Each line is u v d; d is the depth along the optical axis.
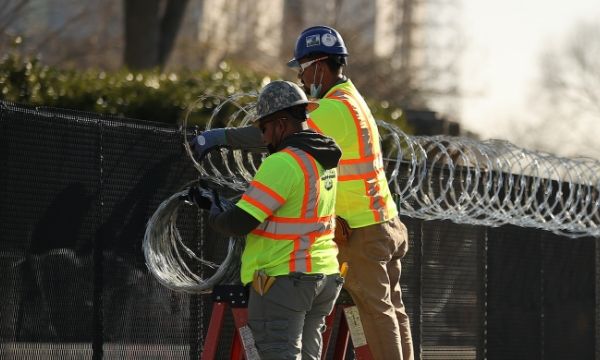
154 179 21.56
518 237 29.77
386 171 25.88
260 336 17.33
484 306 28.39
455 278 27.59
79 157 20.14
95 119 20.50
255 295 17.36
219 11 115.50
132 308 21.06
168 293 21.77
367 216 20.16
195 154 22.20
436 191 27.22
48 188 19.56
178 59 105.81
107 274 20.58
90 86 35.91
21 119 19.14
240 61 105.31
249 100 35.38
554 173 28.72
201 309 22.44
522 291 29.88
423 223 26.55
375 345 20.36
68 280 19.88
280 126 17.48
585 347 32.31
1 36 93.50
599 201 30.27
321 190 17.45
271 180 16.95
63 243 19.80
